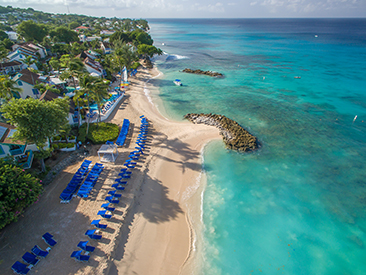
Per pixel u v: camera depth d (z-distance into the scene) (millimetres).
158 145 44219
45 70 82375
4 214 21875
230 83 85812
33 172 32500
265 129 52344
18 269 20578
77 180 31859
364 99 70188
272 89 79250
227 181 36438
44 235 23891
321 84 84500
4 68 73375
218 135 49000
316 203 32719
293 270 24328
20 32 125875
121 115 55844
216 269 24141
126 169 35625
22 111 29094
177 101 67500
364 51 153875
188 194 33625
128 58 82250
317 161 41562
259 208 31703
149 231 27281
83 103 54781
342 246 26938
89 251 23188
